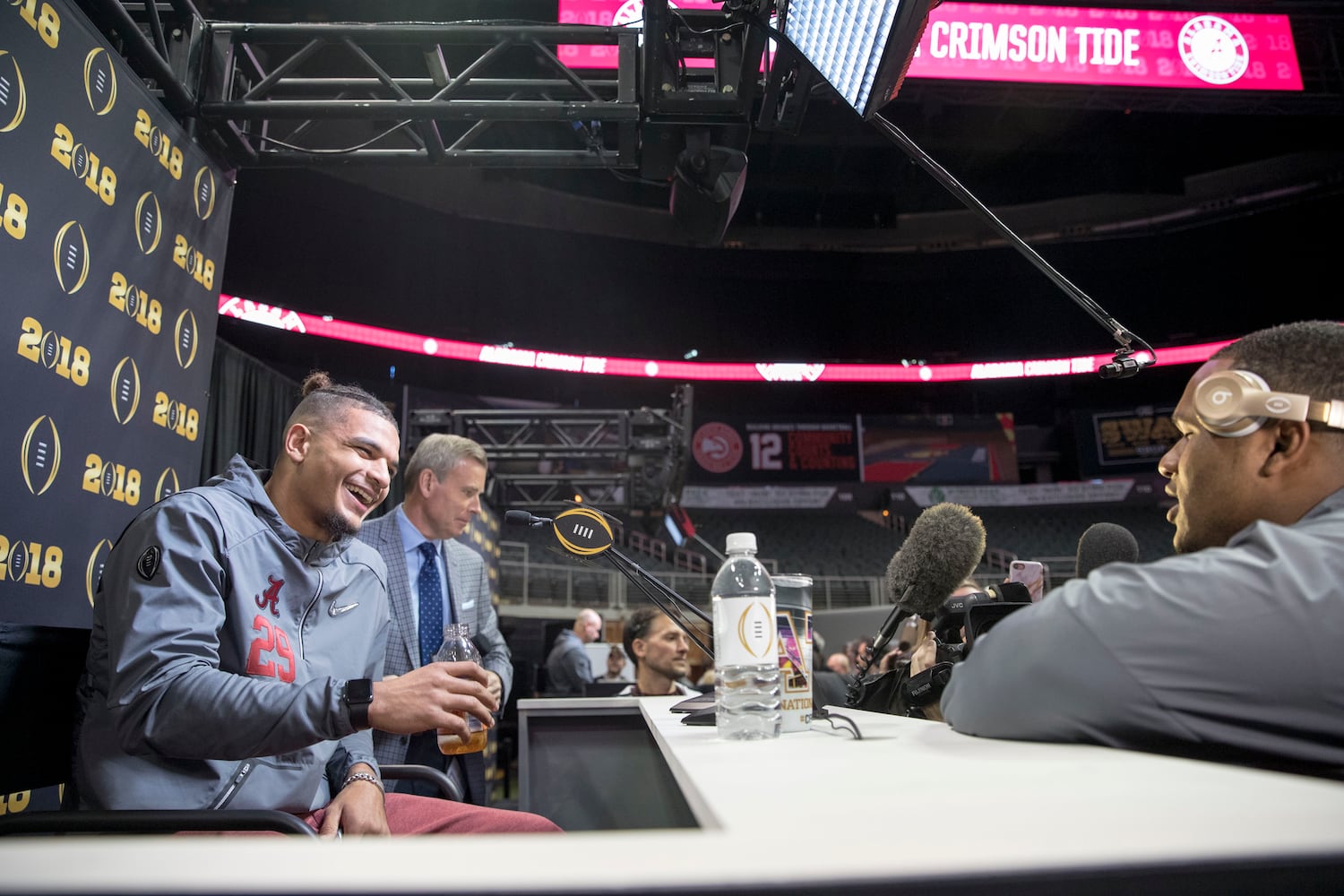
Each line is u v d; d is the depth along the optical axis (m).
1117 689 0.65
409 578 2.54
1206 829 0.34
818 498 15.83
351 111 2.75
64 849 0.28
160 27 2.38
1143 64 6.75
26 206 1.70
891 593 2.11
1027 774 0.53
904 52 1.91
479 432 7.57
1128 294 16.83
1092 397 17.81
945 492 15.95
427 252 14.94
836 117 13.12
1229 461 0.83
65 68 1.83
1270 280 16.17
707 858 0.28
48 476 1.75
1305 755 0.61
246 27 2.67
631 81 2.98
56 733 1.22
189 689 1.18
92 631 1.33
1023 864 0.29
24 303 1.69
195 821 1.02
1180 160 15.37
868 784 0.51
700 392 17.97
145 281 2.16
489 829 1.44
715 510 15.73
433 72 2.95
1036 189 16.27
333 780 1.60
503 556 13.41
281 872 0.25
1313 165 14.69
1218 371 0.86
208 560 1.33
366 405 1.63
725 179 3.05
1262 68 6.88
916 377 16.28
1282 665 0.62
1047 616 0.71
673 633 3.46
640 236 15.73
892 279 16.20
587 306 17.08
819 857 0.29
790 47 2.48
